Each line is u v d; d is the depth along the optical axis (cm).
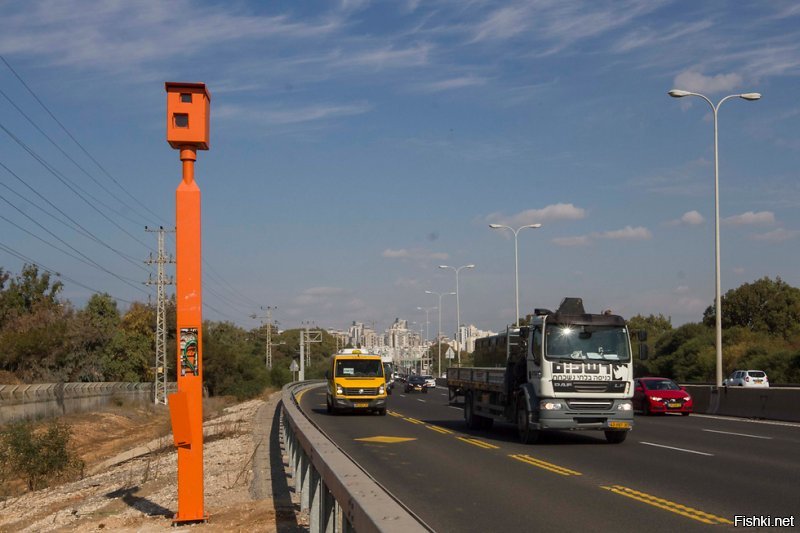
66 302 7431
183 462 1044
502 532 935
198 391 1047
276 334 15412
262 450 1972
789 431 2345
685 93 3372
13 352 5475
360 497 549
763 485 1275
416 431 2505
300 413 1530
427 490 1263
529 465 1582
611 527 955
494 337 2677
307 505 1048
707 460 1620
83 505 1462
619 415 1975
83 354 6247
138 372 8012
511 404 2183
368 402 3353
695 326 8019
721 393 3231
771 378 6181
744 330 7588
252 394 7762
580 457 1716
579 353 1977
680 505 1098
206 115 1047
